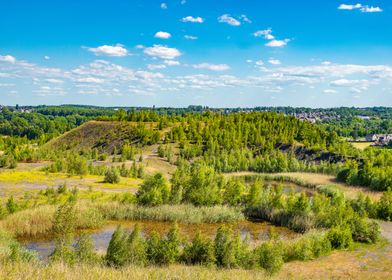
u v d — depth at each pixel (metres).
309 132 147.38
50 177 69.75
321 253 30.33
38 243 34.25
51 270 13.66
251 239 38.97
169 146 129.62
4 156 90.06
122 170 84.69
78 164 79.06
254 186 51.75
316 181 87.75
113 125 161.25
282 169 108.44
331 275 25.00
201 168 56.53
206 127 151.00
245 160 114.88
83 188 59.81
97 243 35.12
